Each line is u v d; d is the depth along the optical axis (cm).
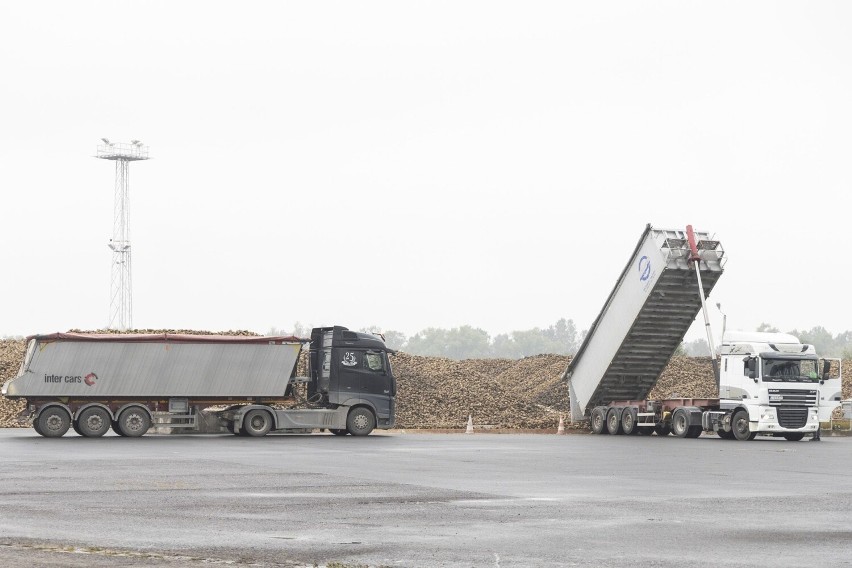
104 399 3719
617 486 2086
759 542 1376
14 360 5241
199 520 1521
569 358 7412
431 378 5819
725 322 4166
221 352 3806
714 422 4106
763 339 4066
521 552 1280
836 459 2919
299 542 1334
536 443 3622
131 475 2198
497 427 4791
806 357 4006
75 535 1357
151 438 3681
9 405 4734
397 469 2431
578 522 1550
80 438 3631
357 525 1492
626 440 3922
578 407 4603
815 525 1541
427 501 1788
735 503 1814
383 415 3981
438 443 3544
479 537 1395
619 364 4344
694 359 7125
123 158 8831
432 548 1302
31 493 1845
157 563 1153
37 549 1233
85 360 3684
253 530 1430
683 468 2558
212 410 3859
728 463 2738
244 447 3203
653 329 4203
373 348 3984
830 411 4116
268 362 3850
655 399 4356
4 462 2527
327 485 2036
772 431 3959
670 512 1680
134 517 1540
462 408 5416
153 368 3744
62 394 3666
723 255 4012
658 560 1235
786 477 2334
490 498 1844
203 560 1188
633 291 4122
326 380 3962
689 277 4009
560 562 1216
